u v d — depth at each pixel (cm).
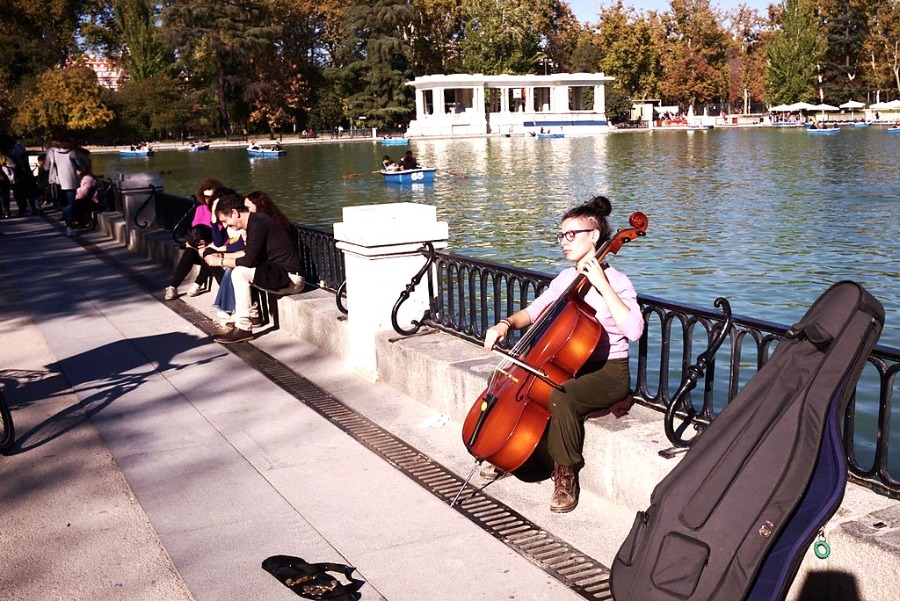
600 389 424
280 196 3400
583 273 413
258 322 845
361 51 9244
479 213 2636
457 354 582
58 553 406
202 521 437
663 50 9894
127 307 973
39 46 8506
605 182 3528
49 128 7419
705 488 269
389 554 397
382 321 658
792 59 9625
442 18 9638
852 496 332
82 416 605
